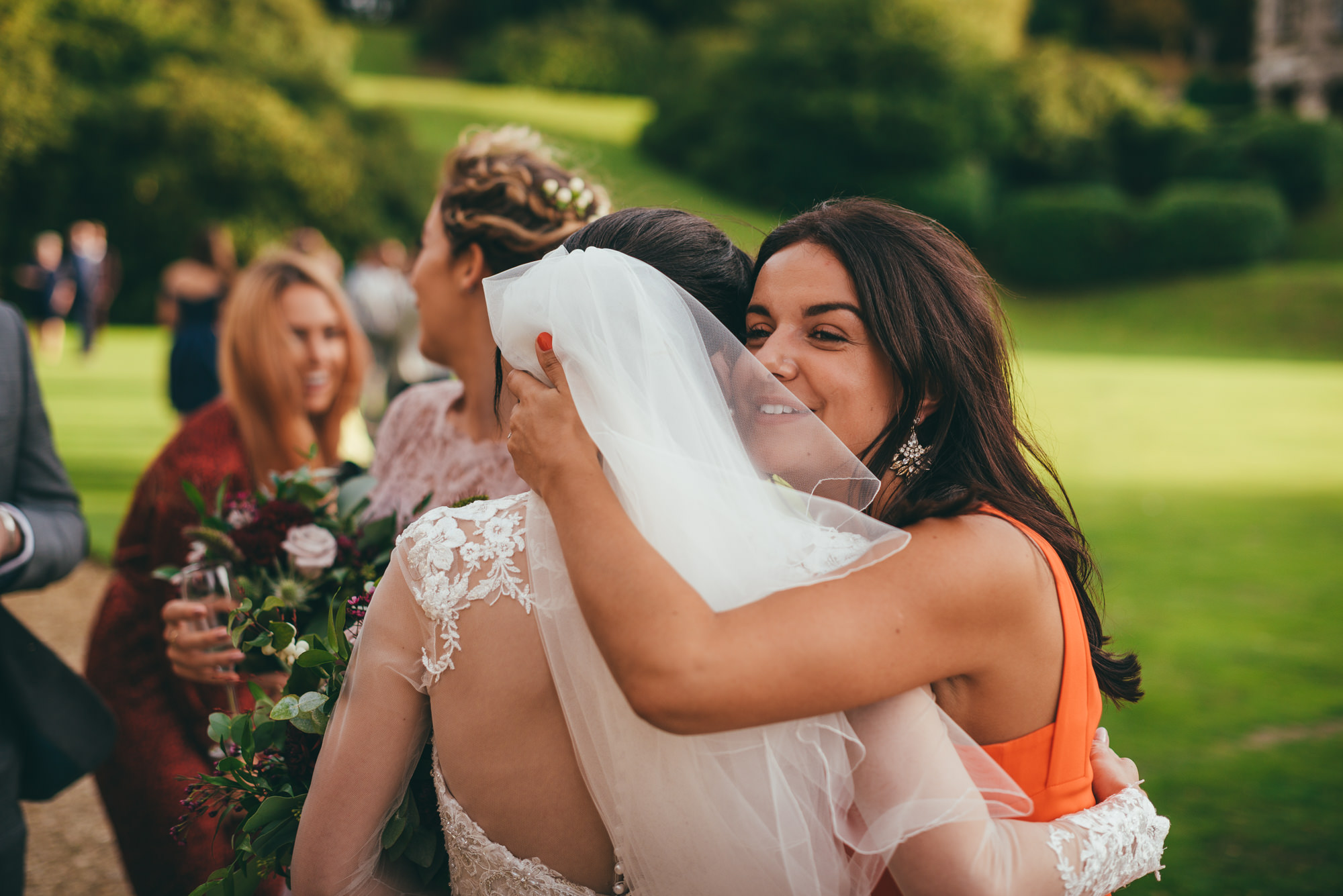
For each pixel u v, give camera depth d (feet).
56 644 14.38
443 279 6.32
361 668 3.73
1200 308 80.89
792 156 101.86
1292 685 13.98
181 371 21.25
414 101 115.34
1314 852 9.84
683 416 3.57
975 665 3.57
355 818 3.73
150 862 6.63
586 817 3.56
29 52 68.80
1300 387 49.78
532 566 3.52
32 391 6.40
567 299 3.60
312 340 8.76
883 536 3.54
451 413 6.78
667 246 4.24
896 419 4.10
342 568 5.84
